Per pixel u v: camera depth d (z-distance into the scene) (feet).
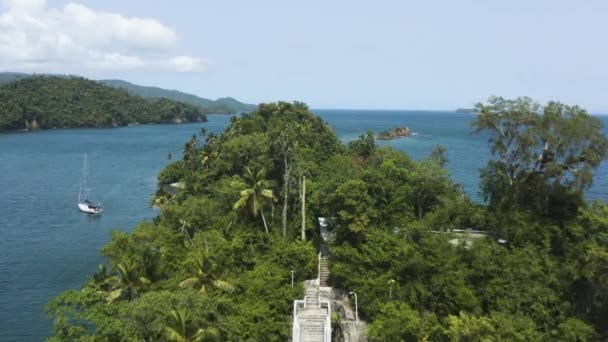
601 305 117.19
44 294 180.24
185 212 186.39
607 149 133.39
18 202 325.83
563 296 118.62
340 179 170.19
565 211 137.59
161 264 147.64
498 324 109.19
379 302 128.98
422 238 141.38
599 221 127.34
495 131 146.92
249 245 164.35
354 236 149.89
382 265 137.90
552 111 136.26
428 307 129.90
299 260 151.84
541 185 138.92
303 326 121.90
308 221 177.68
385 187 160.45
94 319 106.22
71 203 326.03
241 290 137.90
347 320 132.16
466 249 135.85
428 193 170.60
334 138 306.35
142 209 312.71
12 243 238.48
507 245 139.64
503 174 146.51
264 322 125.18
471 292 123.85
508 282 122.83
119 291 119.14
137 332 98.17
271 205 182.39
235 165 248.52
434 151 236.22
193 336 99.19
